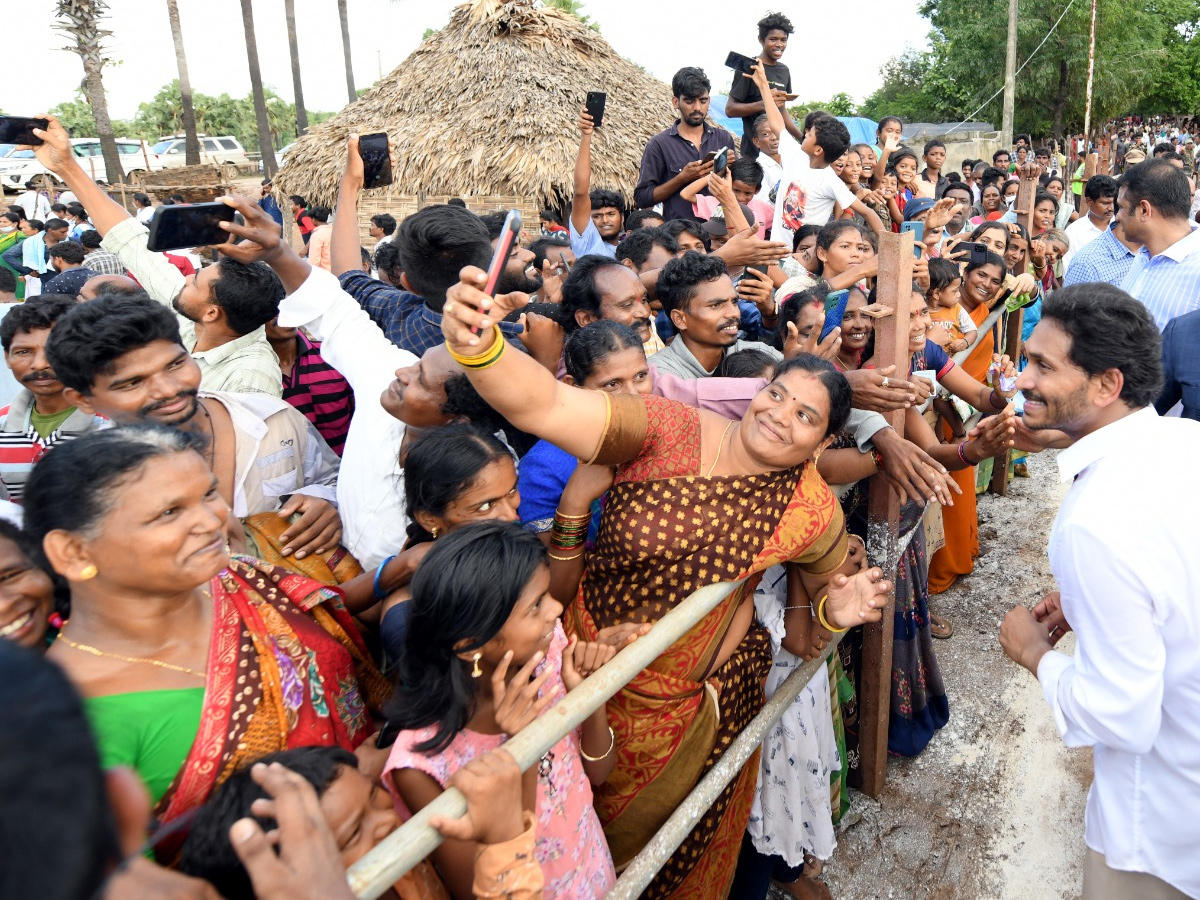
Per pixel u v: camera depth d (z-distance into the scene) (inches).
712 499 71.2
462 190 430.6
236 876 45.4
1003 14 1224.8
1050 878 105.5
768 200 224.8
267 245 82.0
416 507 71.7
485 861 49.1
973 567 180.9
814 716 95.8
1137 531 65.4
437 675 58.8
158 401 71.4
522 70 456.8
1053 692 75.5
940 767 124.5
